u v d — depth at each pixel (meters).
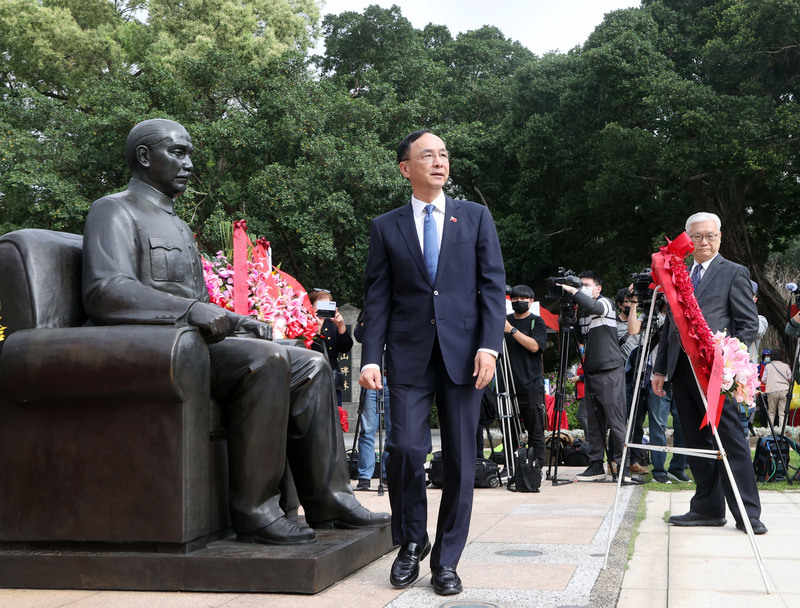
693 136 17.11
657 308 5.91
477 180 22.47
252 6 22.92
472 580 2.84
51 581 2.77
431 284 2.92
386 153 17.94
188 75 19.02
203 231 17.50
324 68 24.41
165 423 2.78
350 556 2.97
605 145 17.55
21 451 2.89
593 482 6.39
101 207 3.04
